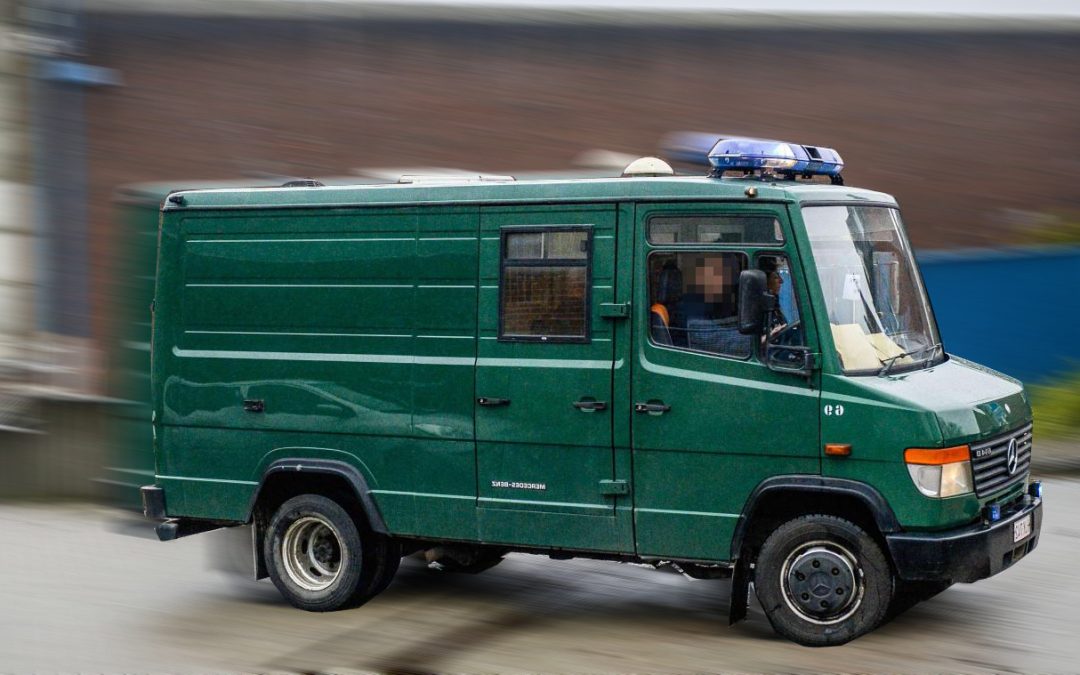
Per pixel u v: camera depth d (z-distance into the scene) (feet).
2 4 62.85
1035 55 89.61
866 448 21.16
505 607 25.71
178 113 77.56
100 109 74.02
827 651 21.75
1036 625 23.24
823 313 21.65
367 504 24.99
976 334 49.57
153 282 34.88
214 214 26.55
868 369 21.80
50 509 36.63
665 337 22.68
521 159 74.79
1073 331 49.55
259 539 26.53
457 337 24.30
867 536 21.50
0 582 28.43
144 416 35.29
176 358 26.86
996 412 22.21
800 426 21.61
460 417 24.22
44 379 39.29
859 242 22.98
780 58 86.43
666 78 83.46
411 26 86.94
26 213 58.65
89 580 28.63
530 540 23.81
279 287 25.90
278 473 26.02
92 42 78.59
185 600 26.86
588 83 82.69
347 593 25.43
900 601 23.20
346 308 25.30
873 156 77.71
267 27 84.64
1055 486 37.22
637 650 22.22
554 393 23.38
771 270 22.04
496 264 23.97
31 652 22.86
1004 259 49.39
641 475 22.81
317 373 25.49
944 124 81.30
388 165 75.20
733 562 22.22
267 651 22.79
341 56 84.17
